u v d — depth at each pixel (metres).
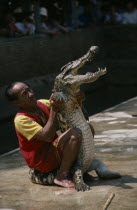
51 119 10.98
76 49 42.19
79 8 48.12
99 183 11.63
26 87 11.30
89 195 10.85
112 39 46.00
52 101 10.91
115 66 46.12
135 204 10.24
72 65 11.12
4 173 12.98
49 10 40.91
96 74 10.87
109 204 10.28
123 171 12.54
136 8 46.66
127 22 46.53
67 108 11.21
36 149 11.38
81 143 11.32
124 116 19.78
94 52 10.96
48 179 11.62
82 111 11.77
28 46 36.06
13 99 11.24
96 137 16.52
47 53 38.34
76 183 11.20
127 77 46.03
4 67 33.53
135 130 17.23
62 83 11.16
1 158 14.62
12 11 36.25
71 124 11.29
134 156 13.98
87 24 45.19
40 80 37.03
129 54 45.78
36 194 11.13
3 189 11.63
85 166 11.48
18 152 15.27
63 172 11.40
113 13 46.06
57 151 11.34
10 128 32.19
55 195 10.98
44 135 10.98
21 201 10.76
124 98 45.78
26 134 11.12
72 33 41.50
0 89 32.69
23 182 12.09
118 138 16.20
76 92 11.22
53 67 39.06
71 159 11.27
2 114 32.31
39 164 11.44
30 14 38.16
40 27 38.03
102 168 11.84
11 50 34.31
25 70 35.75
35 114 11.34
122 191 11.01
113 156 14.11
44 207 10.32
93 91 44.41
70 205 10.35
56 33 39.38
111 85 46.50
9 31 35.53
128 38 45.62
